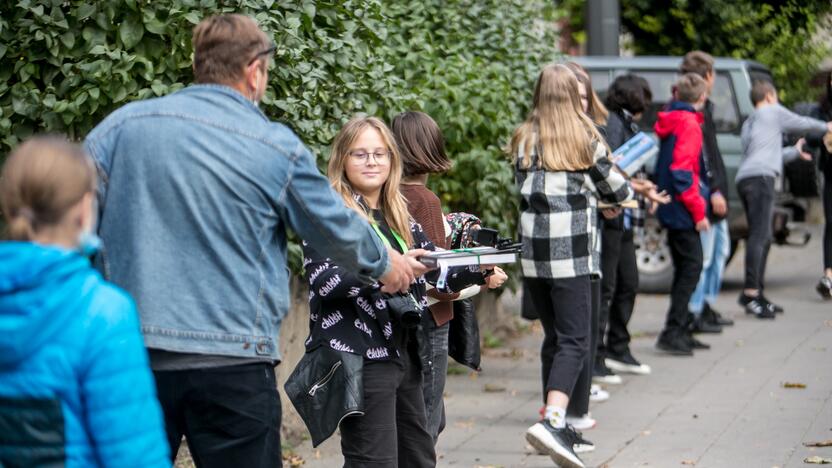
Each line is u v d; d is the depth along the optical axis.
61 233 2.91
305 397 4.55
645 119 13.16
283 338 7.03
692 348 10.18
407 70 8.27
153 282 3.63
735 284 14.13
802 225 14.25
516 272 9.95
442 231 5.41
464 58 9.23
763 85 11.63
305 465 6.62
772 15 18.34
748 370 9.22
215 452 3.71
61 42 5.79
